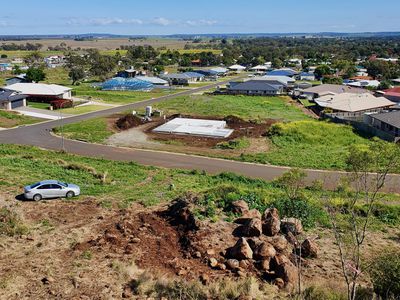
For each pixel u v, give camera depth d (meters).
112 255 19.78
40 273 17.69
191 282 17.06
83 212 26.47
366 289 16.33
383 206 28.12
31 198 28.81
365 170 14.88
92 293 16.27
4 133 56.72
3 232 21.88
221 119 68.62
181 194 29.73
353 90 101.44
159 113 72.06
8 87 85.12
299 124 60.94
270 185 35.97
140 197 30.36
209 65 193.25
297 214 25.16
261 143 54.00
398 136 54.91
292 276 17.56
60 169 38.62
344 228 19.19
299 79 145.00
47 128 60.31
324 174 39.19
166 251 20.48
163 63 185.62
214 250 20.27
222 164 44.78
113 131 58.94
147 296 16.14
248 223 22.05
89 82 125.50
